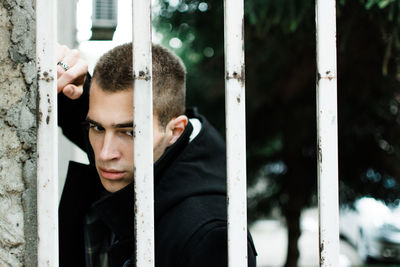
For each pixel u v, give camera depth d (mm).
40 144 940
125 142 1114
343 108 3801
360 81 3541
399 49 2736
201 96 3900
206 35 3508
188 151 1213
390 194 4137
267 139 4152
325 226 969
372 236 9078
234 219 950
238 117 951
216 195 1165
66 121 1516
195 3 3342
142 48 943
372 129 3900
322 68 967
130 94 1087
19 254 992
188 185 1159
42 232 940
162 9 3439
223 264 1038
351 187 4145
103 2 2637
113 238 1297
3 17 1001
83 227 1367
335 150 968
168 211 1136
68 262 1354
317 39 969
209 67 3797
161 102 1173
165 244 1082
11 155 996
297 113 3922
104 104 1101
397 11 2201
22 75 1010
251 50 3551
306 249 9477
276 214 4566
